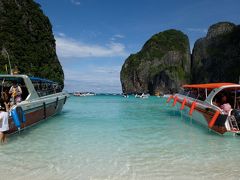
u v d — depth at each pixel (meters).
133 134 10.07
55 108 14.70
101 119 14.71
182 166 6.08
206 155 7.03
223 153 7.25
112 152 7.31
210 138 9.30
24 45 65.25
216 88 10.42
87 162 6.35
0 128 8.01
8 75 10.31
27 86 10.43
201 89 12.64
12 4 68.31
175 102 16.44
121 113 18.41
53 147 7.83
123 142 8.62
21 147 7.80
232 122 9.30
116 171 5.72
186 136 9.71
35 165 6.08
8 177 5.30
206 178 5.32
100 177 5.36
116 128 11.50
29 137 9.29
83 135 9.78
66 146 7.98
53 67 69.00
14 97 10.03
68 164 6.18
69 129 11.09
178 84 98.38
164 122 13.60
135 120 14.37
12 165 6.07
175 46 117.81
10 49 60.03
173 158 6.74
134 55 126.44
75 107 24.28
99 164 6.20
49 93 13.63
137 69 116.50
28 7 74.00
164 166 6.08
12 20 65.75
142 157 6.82
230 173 5.62
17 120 8.64
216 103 10.70
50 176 5.38
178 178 5.32
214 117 9.49
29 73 58.78
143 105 28.23
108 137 9.44
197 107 11.78
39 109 11.51
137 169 5.86
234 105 10.54
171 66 109.06
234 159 6.67
